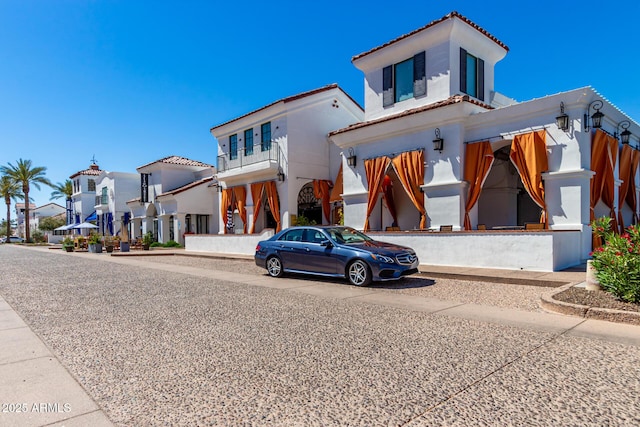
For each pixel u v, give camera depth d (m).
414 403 3.45
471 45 15.48
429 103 15.08
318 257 10.46
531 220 17.41
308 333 5.67
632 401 3.40
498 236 11.18
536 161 11.69
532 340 5.13
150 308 7.58
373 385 3.85
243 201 23.48
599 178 11.88
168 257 21.48
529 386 3.75
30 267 16.83
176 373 4.25
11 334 5.84
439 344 5.05
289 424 3.13
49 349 5.12
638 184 15.87
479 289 8.94
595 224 8.10
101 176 43.00
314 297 8.39
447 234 12.31
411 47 15.57
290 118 21.00
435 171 13.88
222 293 9.11
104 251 29.09
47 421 3.22
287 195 20.80
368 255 9.46
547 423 3.07
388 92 16.55
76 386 3.94
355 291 9.03
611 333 5.34
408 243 13.29
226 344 5.23
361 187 16.42
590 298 6.74
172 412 3.37
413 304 7.49
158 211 33.38
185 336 5.63
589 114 11.37
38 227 69.19
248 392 3.75
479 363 4.36
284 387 3.85
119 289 10.00
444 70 14.66
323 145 22.56
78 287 10.49
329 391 3.74
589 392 3.59
